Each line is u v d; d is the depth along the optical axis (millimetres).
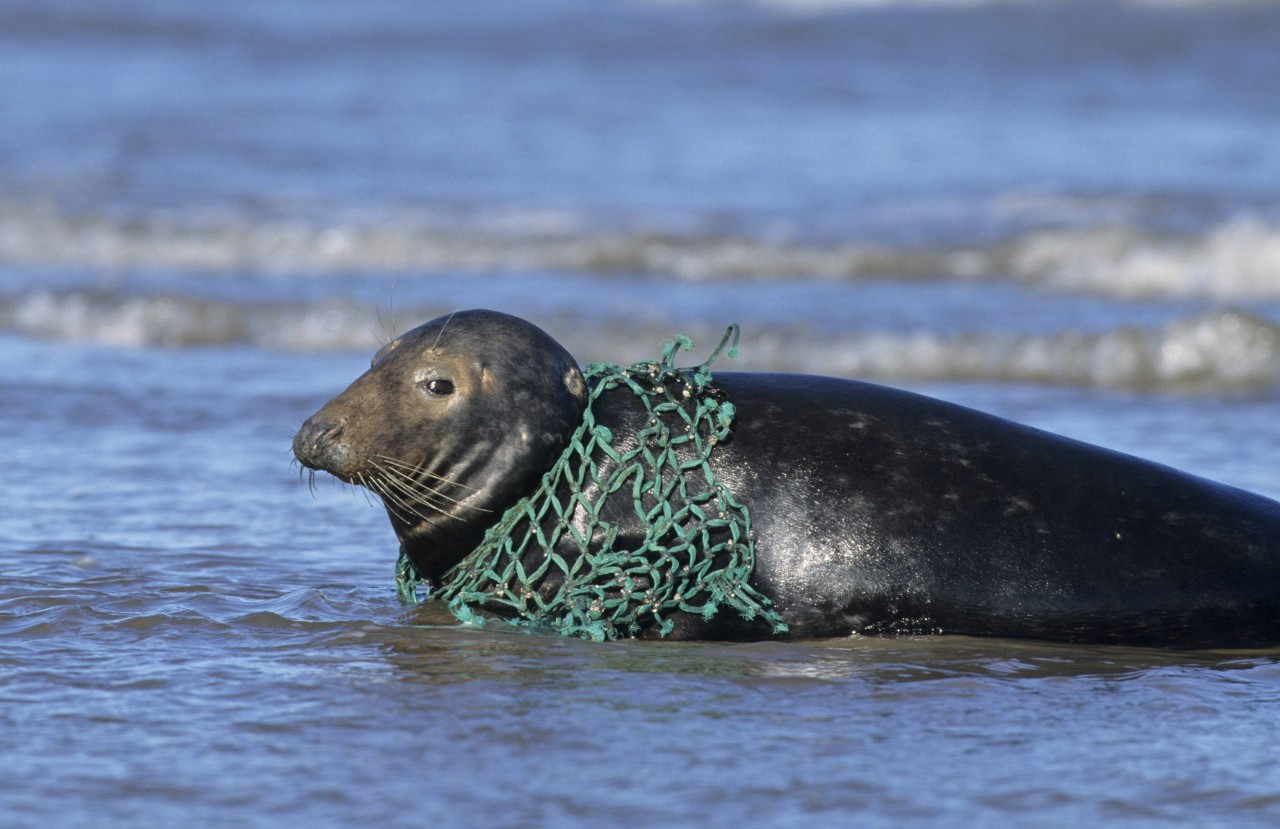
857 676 19859
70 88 94938
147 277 55844
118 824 14688
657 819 14844
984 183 70062
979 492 22078
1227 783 15992
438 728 17500
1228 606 21750
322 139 80000
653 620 21734
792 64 108062
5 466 33094
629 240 59781
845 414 22625
